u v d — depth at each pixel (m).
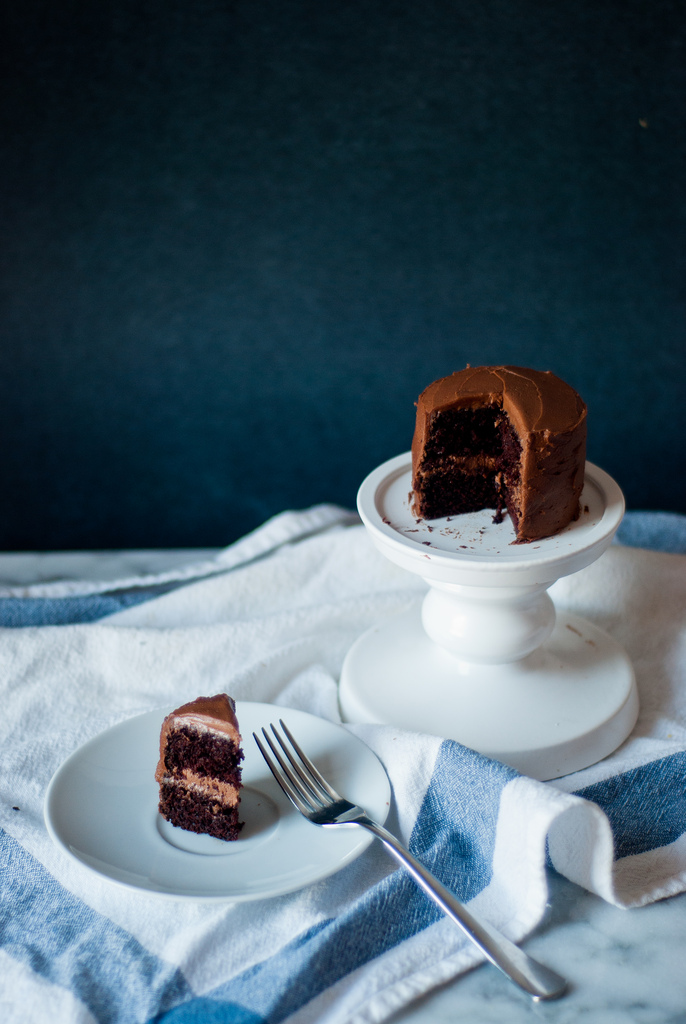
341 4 0.94
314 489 1.10
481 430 0.73
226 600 0.89
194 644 0.81
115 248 1.01
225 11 0.94
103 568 1.03
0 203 0.99
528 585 0.70
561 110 0.96
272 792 0.70
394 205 0.99
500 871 0.65
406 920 0.64
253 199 0.99
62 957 0.62
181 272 1.01
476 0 0.93
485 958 0.62
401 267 1.01
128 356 1.04
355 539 0.90
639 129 0.96
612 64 0.94
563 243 0.99
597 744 0.72
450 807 0.67
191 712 0.67
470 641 0.74
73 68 0.96
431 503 0.74
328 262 1.01
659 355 1.03
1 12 0.94
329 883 0.66
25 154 0.98
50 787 0.68
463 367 1.04
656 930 0.64
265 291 1.02
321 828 0.67
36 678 0.80
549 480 0.70
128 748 0.72
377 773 0.70
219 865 0.65
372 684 0.76
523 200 0.98
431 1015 0.61
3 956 0.63
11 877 0.66
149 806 0.69
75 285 1.02
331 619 0.84
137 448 1.08
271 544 0.95
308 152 0.98
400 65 0.95
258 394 1.06
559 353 1.03
